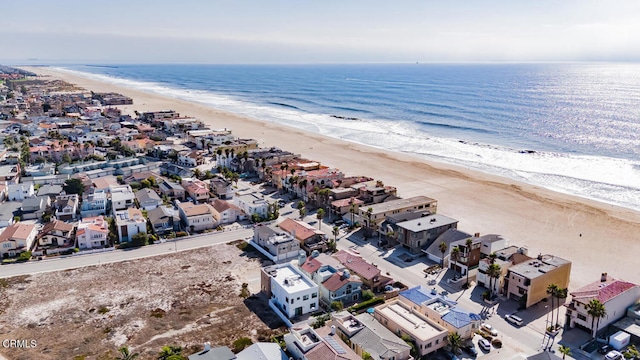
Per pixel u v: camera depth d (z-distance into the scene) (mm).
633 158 191250
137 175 155750
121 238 110250
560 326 78000
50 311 81562
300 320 78938
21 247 103062
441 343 70750
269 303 84062
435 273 97062
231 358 62531
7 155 179000
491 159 195875
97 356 69625
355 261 95250
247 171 173750
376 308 78562
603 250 107812
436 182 160750
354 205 121812
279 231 108812
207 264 99812
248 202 129375
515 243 111625
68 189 138875
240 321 78750
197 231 118000
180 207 124875
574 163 186375
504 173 174875
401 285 91125
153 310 82125
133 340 73562
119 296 86688
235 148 198125
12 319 79062
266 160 172125
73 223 118938
